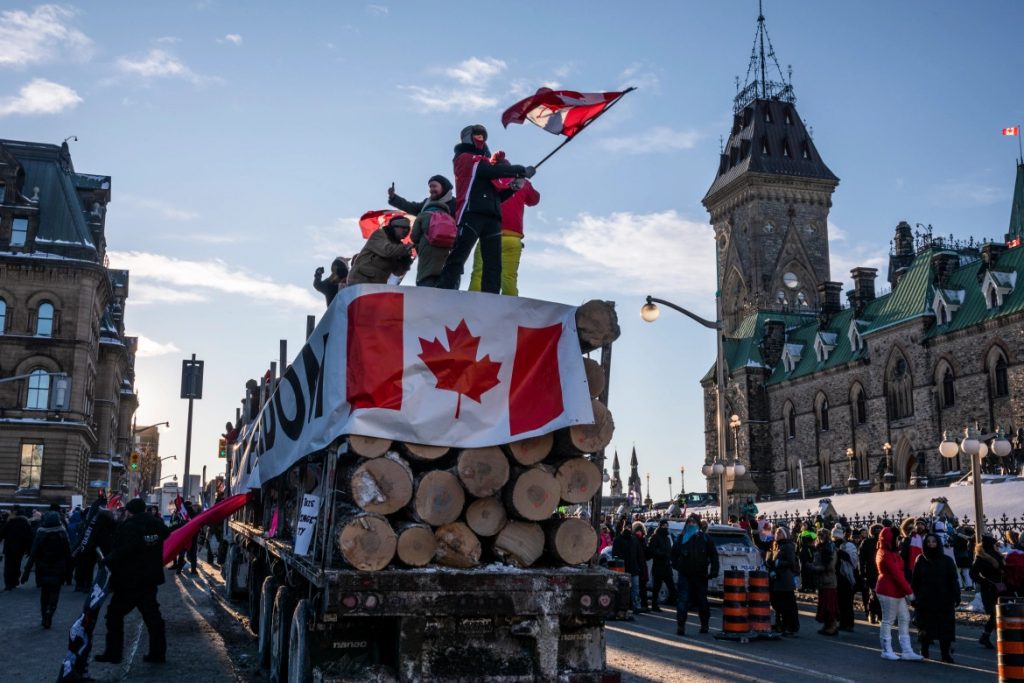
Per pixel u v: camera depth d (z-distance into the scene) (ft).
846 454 267.39
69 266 217.97
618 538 75.36
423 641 23.62
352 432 23.77
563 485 25.99
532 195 34.96
